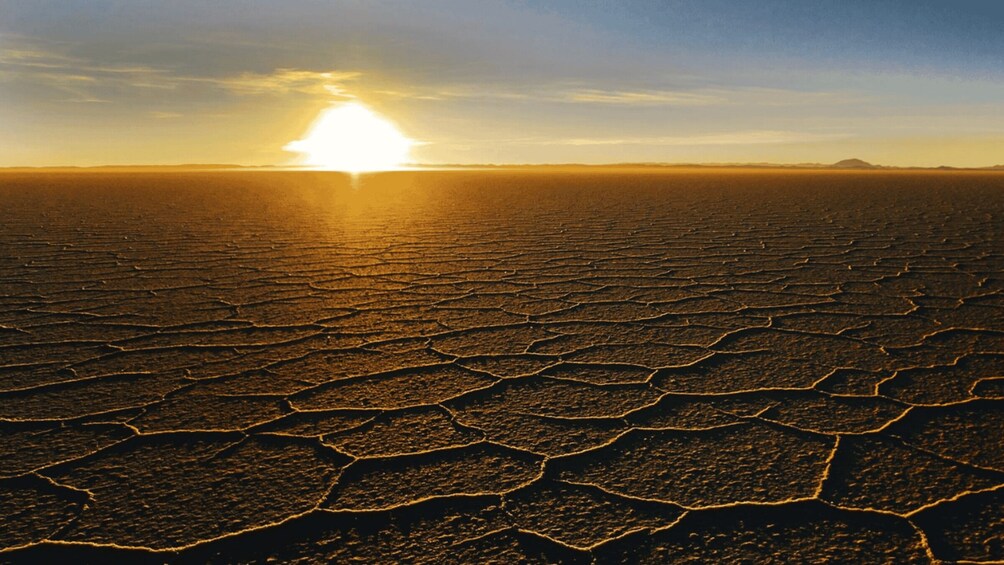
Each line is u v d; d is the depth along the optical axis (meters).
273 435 2.12
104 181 24.00
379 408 2.35
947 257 5.64
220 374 2.73
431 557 1.47
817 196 13.88
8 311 3.83
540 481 1.81
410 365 2.84
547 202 12.93
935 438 2.06
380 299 4.19
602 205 12.00
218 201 13.36
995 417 2.23
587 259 5.73
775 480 1.80
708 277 4.84
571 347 3.10
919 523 1.59
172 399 2.44
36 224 8.62
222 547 1.52
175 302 4.09
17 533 1.57
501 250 6.33
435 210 11.16
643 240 6.97
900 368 2.75
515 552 1.49
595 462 1.92
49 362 2.89
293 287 4.58
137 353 3.02
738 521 1.60
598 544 1.51
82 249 6.36
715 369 2.75
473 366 2.82
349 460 1.94
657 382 2.60
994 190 15.66
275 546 1.52
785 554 1.48
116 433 2.14
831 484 1.78
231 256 5.98
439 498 1.72
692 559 1.46
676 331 3.37
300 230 8.12
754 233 7.47
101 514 1.66
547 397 2.45
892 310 3.79
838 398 2.41
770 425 2.17
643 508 1.67
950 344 3.10
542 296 4.24
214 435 2.12
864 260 5.54
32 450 2.02
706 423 2.19
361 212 10.80
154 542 1.54
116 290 4.46
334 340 3.25
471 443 2.05
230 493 1.76
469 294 4.33
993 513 1.63
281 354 3.01
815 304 3.95
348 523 1.61
